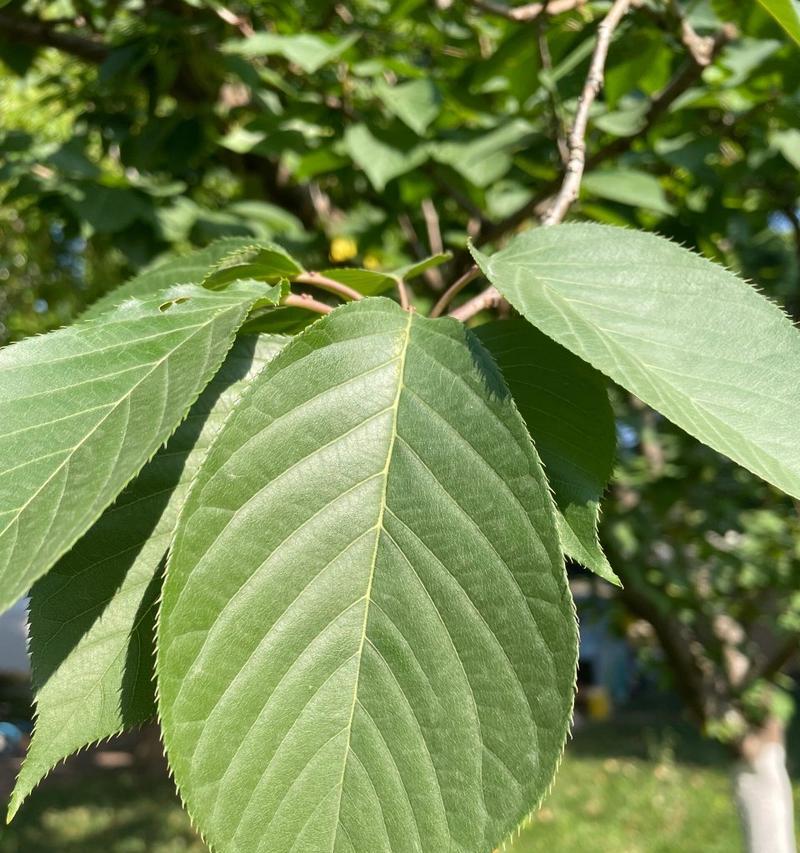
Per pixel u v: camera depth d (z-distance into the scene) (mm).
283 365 138
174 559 125
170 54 530
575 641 122
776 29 421
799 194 575
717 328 150
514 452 132
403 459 136
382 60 453
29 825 1316
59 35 566
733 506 702
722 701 686
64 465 122
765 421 137
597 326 146
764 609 741
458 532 131
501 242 488
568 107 456
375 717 129
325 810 126
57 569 150
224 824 123
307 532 132
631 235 165
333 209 694
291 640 129
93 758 1780
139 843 1241
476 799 123
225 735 125
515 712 124
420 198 529
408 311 151
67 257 843
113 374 136
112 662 147
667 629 667
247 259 185
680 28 375
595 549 161
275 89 589
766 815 687
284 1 527
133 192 506
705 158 478
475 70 472
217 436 132
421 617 130
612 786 1514
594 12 443
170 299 153
